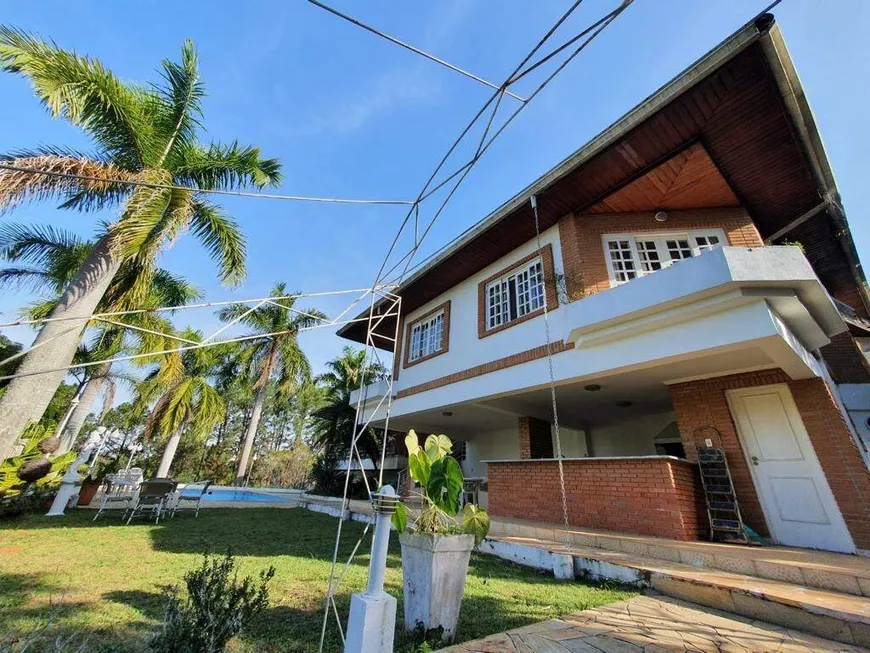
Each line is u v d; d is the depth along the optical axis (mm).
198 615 2553
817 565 4250
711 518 6254
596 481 6941
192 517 9922
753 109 6289
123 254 8445
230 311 20734
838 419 5980
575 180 7684
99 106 9219
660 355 5941
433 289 11750
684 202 8156
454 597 3373
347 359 23891
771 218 8555
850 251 8953
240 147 12023
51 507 9430
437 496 3615
